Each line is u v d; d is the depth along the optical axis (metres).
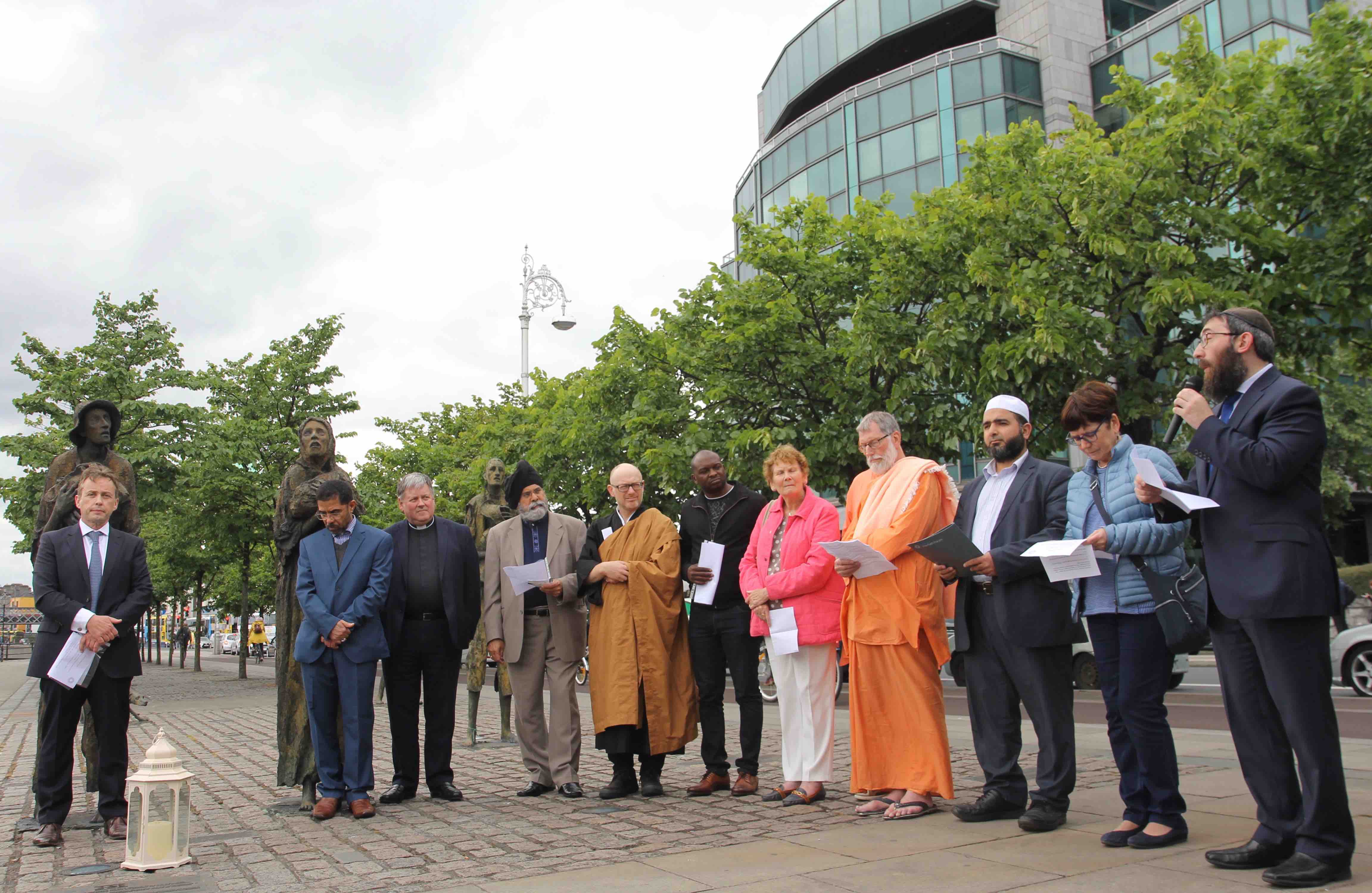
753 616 6.16
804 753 5.98
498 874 4.32
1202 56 13.51
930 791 5.34
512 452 26.84
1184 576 4.25
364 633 6.07
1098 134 13.72
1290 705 3.71
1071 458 26.08
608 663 6.31
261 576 36.72
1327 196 11.80
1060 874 3.95
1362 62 11.64
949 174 32.69
